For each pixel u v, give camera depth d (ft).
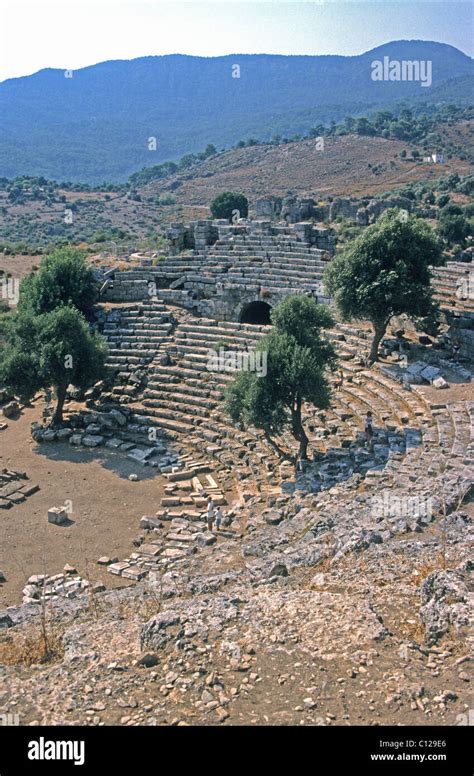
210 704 44.29
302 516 95.50
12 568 101.09
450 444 104.37
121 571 97.25
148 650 52.75
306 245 190.60
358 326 163.63
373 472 103.40
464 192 490.08
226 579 73.31
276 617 54.34
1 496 125.39
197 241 210.38
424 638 50.29
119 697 46.60
